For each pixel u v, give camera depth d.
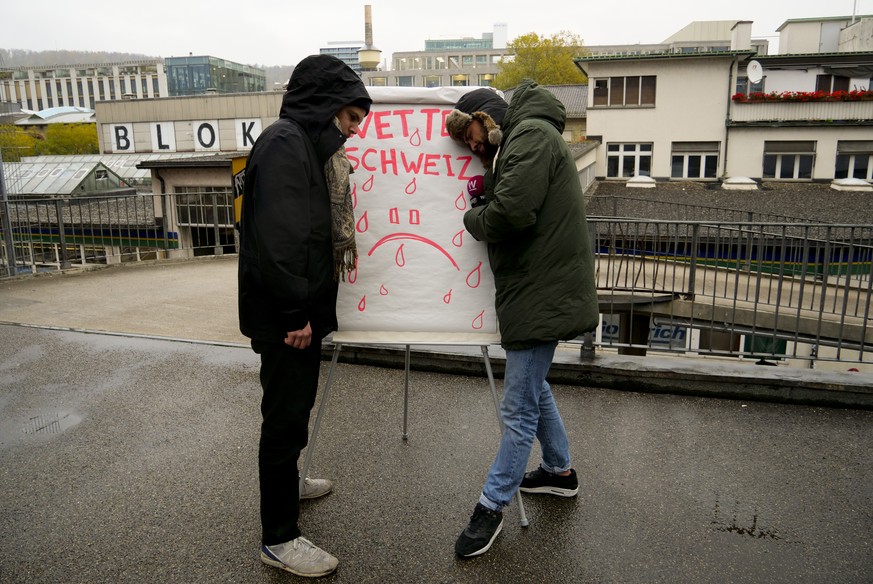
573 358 4.91
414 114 3.05
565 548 2.89
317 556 2.70
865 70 32.88
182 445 3.87
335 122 2.57
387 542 2.93
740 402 4.52
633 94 33.72
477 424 4.18
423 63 138.75
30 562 2.77
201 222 14.41
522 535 2.98
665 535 2.99
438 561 2.79
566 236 2.66
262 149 2.43
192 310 7.17
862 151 31.56
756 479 3.49
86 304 7.40
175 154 43.66
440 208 3.07
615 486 3.42
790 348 14.16
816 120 31.73
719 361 4.89
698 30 92.25
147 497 3.29
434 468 3.60
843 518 3.12
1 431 4.05
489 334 3.11
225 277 9.39
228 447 3.84
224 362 5.32
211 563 2.76
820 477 3.51
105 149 44.84
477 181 2.95
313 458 3.71
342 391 4.72
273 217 2.36
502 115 2.86
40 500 3.26
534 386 2.80
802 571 2.74
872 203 27.12
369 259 3.12
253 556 2.81
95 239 11.99
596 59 33.41
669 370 4.63
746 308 8.23
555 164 2.62
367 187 3.09
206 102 42.34
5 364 5.26
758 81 32.72
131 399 4.56
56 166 42.84
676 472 3.56
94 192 40.62
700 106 33.06
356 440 3.94
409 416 4.29
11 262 9.68
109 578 2.67
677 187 31.84
